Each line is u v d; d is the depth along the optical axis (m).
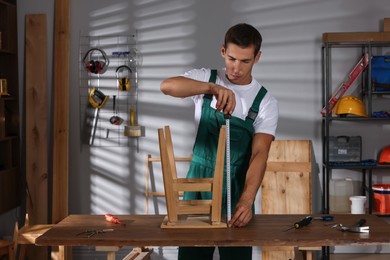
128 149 5.86
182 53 5.78
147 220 3.21
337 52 5.73
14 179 5.72
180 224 3.02
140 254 4.89
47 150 5.74
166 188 3.00
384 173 5.80
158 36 5.79
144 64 5.80
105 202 5.90
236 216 3.00
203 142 3.34
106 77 5.82
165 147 2.99
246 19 5.74
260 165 3.18
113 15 5.79
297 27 5.73
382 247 5.81
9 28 5.70
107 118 5.84
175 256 5.82
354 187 5.84
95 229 3.00
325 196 5.84
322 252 5.66
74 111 5.86
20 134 5.88
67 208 5.64
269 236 2.80
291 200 5.62
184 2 5.75
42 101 5.74
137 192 5.89
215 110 3.27
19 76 5.86
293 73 5.75
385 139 5.77
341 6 5.71
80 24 5.80
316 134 5.77
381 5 5.70
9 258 4.97
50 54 5.82
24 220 5.89
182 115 5.82
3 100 5.46
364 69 5.62
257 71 5.77
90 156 5.88
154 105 5.82
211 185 3.01
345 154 5.69
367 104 5.77
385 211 5.56
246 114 3.29
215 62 5.77
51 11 5.80
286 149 5.68
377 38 5.36
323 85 5.68
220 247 3.25
